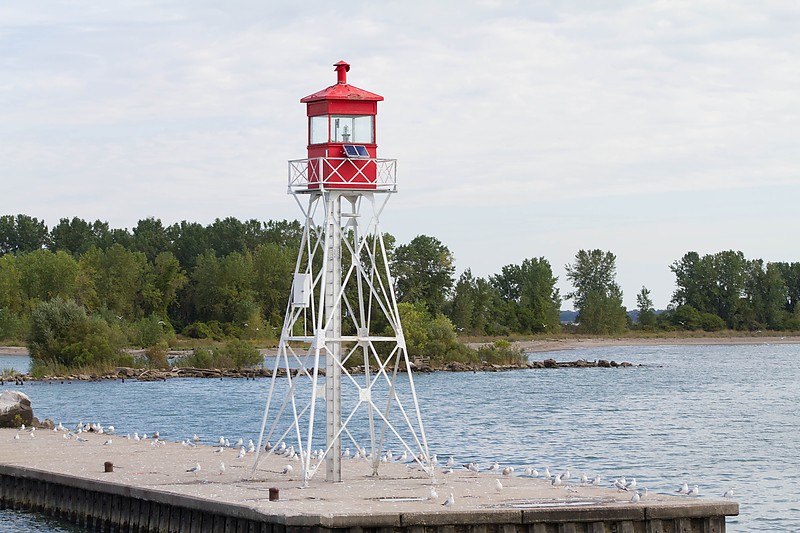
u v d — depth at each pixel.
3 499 48.41
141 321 190.12
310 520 33.06
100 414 93.81
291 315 43.34
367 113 42.25
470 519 33.94
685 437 76.00
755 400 109.44
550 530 34.50
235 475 44.81
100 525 42.34
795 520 46.69
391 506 35.72
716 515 35.47
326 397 42.97
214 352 151.88
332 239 42.56
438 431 80.44
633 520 35.03
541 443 72.69
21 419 68.25
